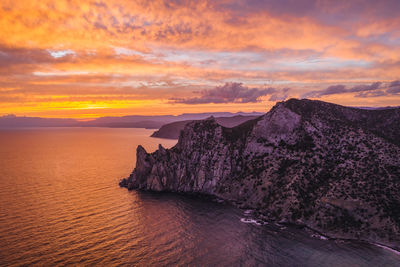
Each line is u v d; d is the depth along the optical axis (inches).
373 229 3221.0
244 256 2758.4
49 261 2598.4
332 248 2950.3
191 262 2632.9
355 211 3474.4
